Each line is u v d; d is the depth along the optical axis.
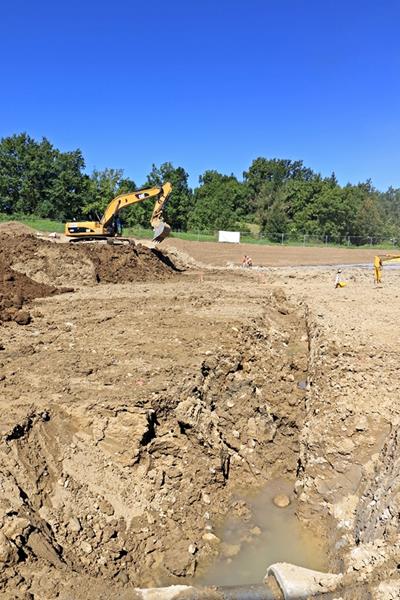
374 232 72.44
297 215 71.94
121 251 24.02
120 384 9.55
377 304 17.70
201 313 15.64
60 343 12.18
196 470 8.77
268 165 84.44
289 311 18.59
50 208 60.19
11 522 6.13
